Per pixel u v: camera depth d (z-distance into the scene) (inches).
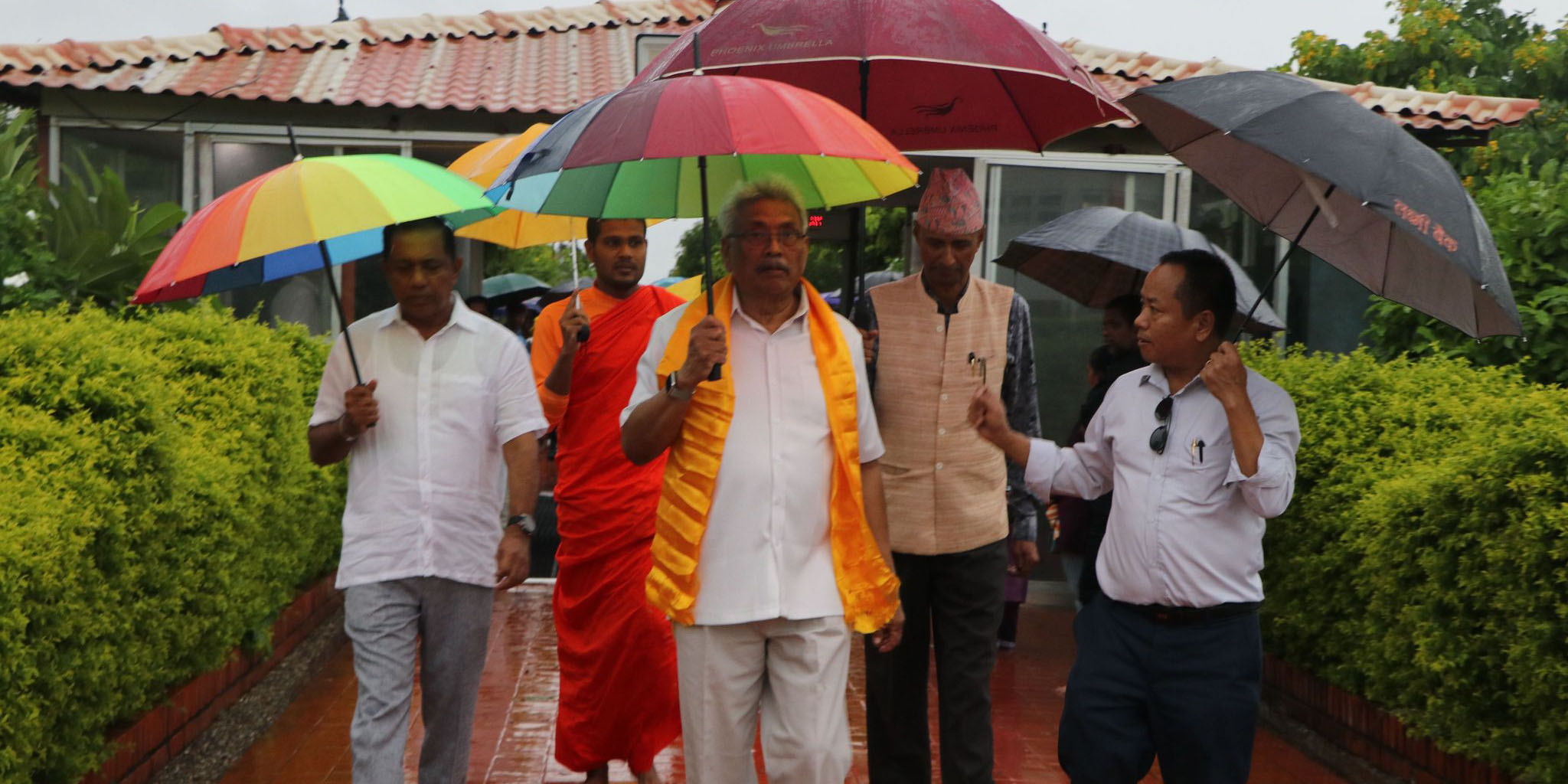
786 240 133.0
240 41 386.9
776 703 134.8
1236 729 132.1
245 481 217.2
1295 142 121.3
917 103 186.7
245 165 365.7
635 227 200.8
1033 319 363.6
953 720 167.3
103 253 269.7
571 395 198.4
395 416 155.3
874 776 173.6
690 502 132.5
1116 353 237.1
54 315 202.8
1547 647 159.0
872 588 136.3
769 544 132.3
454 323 158.2
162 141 366.0
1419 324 298.5
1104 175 361.4
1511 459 167.0
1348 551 210.8
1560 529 155.2
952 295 168.1
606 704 193.8
